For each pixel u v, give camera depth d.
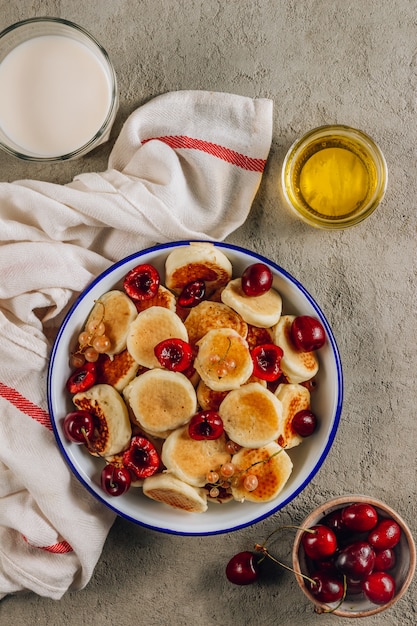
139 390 0.73
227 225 0.80
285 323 0.74
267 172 0.81
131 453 0.73
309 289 0.81
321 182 0.78
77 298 0.74
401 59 0.81
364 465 0.81
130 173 0.78
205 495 0.74
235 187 0.79
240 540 0.81
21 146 0.77
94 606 0.82
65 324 0.73
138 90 0.81
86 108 0.76
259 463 0.74
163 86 0.81
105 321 0.74
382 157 0.76
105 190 0.76
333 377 0.73
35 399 0.77
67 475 0.77
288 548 0.81
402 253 0.81
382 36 0.81
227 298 0.73
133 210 0.76
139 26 0.81
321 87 0.81
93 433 0.74
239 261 0.75
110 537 0.81
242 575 0.77
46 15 0.81
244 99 0.78
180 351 0.72
